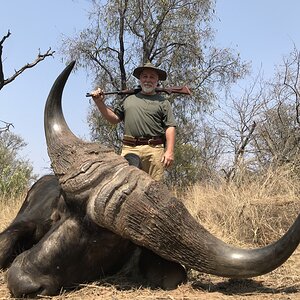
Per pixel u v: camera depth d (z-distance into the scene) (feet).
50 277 15.38
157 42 82.43
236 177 37.55
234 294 16.02
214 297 15.26
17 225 19.48
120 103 22.40
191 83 79.66
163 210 14.96
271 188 32.78
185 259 15.24
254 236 26.73
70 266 15.56
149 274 16.49
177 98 78.23
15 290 15.16
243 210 28.91
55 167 15.94
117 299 15.05
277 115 49.85
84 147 16.02
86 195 15.19
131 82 80.69
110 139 74.28
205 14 81.41
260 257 14.66
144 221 14.89
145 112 21.21
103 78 81.35
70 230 15.39
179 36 81.76
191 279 18.04
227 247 15.20
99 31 80.18
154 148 21.26
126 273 16.90
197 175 59.47
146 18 80.59
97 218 14.96
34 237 19.62
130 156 16.92
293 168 37.55
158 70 21.70
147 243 15.02
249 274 14.85
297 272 19.76
